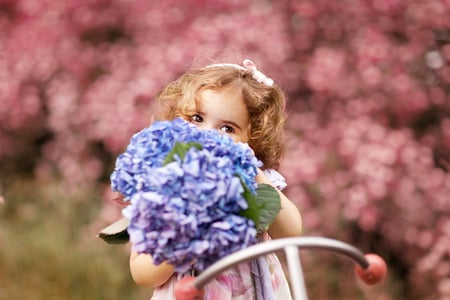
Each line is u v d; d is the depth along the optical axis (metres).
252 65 2.70
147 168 2.04
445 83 5.49
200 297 1.91
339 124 5.24
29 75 6.82
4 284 5.09
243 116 2.54
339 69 5.25
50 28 6.77
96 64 6.72
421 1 5.42
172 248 1.97
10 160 7.52
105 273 5.02
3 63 6.86
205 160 1.97
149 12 6.27
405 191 4.99
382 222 5.20
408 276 5.24
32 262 5.25
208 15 6.03
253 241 2.03
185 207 1.94
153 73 5.65
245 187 2.02
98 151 6.69
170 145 2.07
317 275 5.04
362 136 5.05
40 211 6.12
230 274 2.35
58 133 6.65
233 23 5.59
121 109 5.71
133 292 4.93
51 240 5.40
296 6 5.72
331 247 1.85
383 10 5.50
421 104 5.27
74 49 6.74
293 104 5.66
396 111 5.39
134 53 6.31
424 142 5.36
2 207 6.25
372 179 4.88
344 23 5.69
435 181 5.01
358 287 5.01
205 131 2.16
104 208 5.68
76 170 6.29
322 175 5.11
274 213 2.12
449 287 4.88
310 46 5.79
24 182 7.11
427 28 5.47
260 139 2.62
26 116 6.94
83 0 6.73
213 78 2.54
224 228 1.96
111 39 6.97
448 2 5.37
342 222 5.21
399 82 5.23
